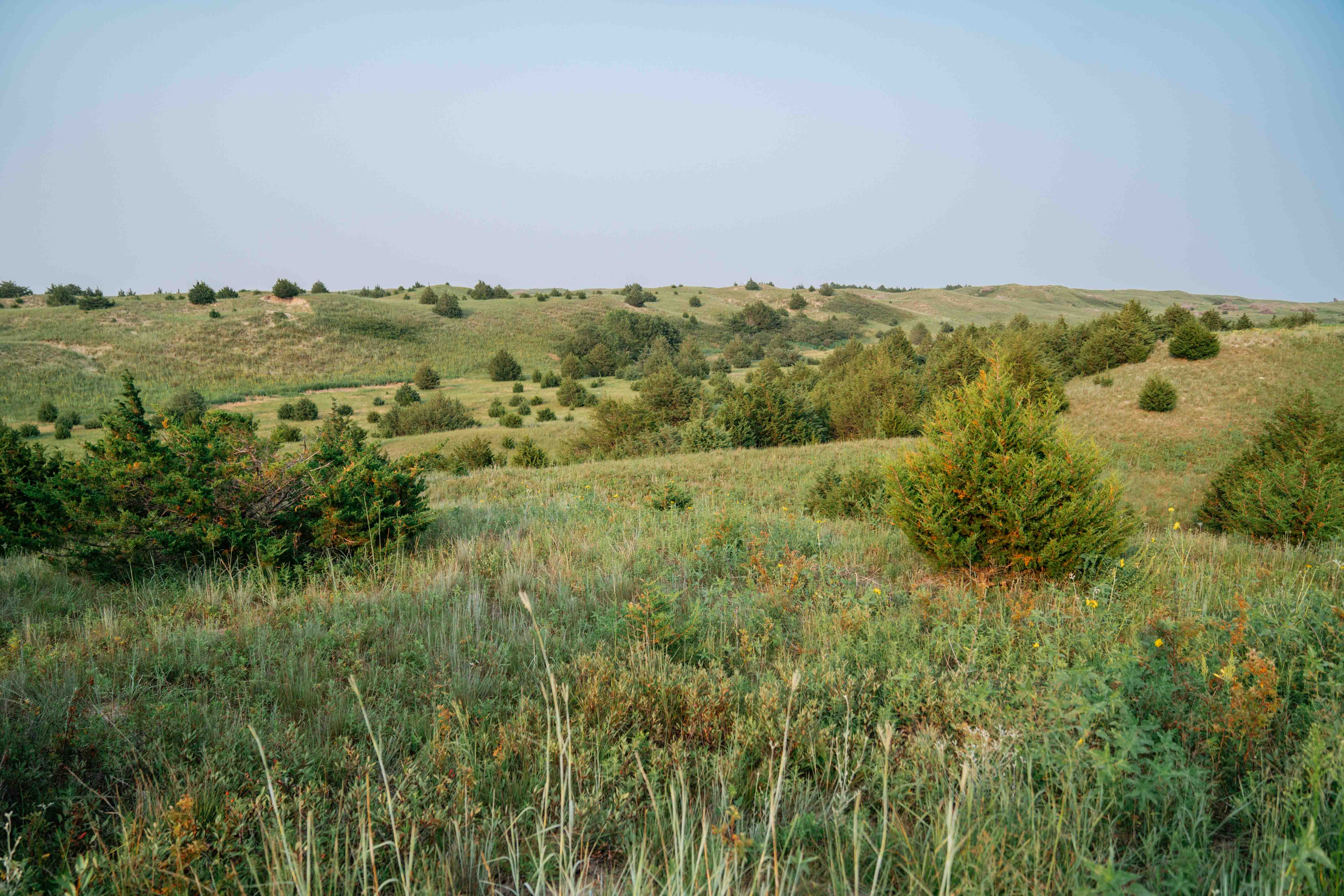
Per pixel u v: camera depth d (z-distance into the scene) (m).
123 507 6.30
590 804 2.55
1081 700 2.74
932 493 6.24
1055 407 6.16
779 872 2.13
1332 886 1.87
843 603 5.20
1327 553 7.62
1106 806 2.45
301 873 2.00
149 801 2.46
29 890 2.02
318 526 6.66
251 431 7.28
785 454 24.17
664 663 3.92
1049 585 5.58
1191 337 33.59
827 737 3.05
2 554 7.38
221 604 5.39
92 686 3.43
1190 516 17.05
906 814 2.60
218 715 3.20
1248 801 2.36
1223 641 3.81
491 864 2.30
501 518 9.32
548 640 4.36
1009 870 2.04
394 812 2.43
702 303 133.62
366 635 4.58
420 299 103.06
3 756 2.62
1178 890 1.95
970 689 3.40
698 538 8.03
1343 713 2.88
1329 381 29.00
